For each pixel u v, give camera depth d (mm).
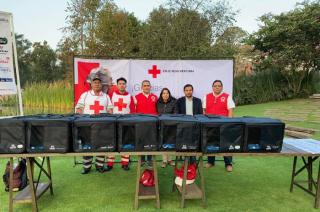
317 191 3635
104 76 5461
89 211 3471
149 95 5191
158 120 3375
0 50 4660
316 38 14461
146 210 3512
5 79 4727
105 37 18922
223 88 5621
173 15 17344
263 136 3400
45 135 3232
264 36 14992
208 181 4527
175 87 5586
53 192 4043
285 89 15625
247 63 17641
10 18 4703
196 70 5574
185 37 17016
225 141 3365
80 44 19203
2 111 9281
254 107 13406
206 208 3582
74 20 18906
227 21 17625
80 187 4230
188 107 5043
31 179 3369
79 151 3309
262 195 4004
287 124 9031
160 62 5539
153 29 17469
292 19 14484
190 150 3393
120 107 5016
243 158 5832
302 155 3463
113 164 5266
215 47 16219
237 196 3961
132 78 5527
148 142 3357
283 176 4766
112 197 3883
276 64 14859
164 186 4348
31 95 11531
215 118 3604
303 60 14820
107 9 19375
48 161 3963
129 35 19938
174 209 3549
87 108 4848
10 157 3225
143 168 4934
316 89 16047
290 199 3883
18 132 3199
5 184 4070
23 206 3637
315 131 7395
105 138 3299
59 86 11406
